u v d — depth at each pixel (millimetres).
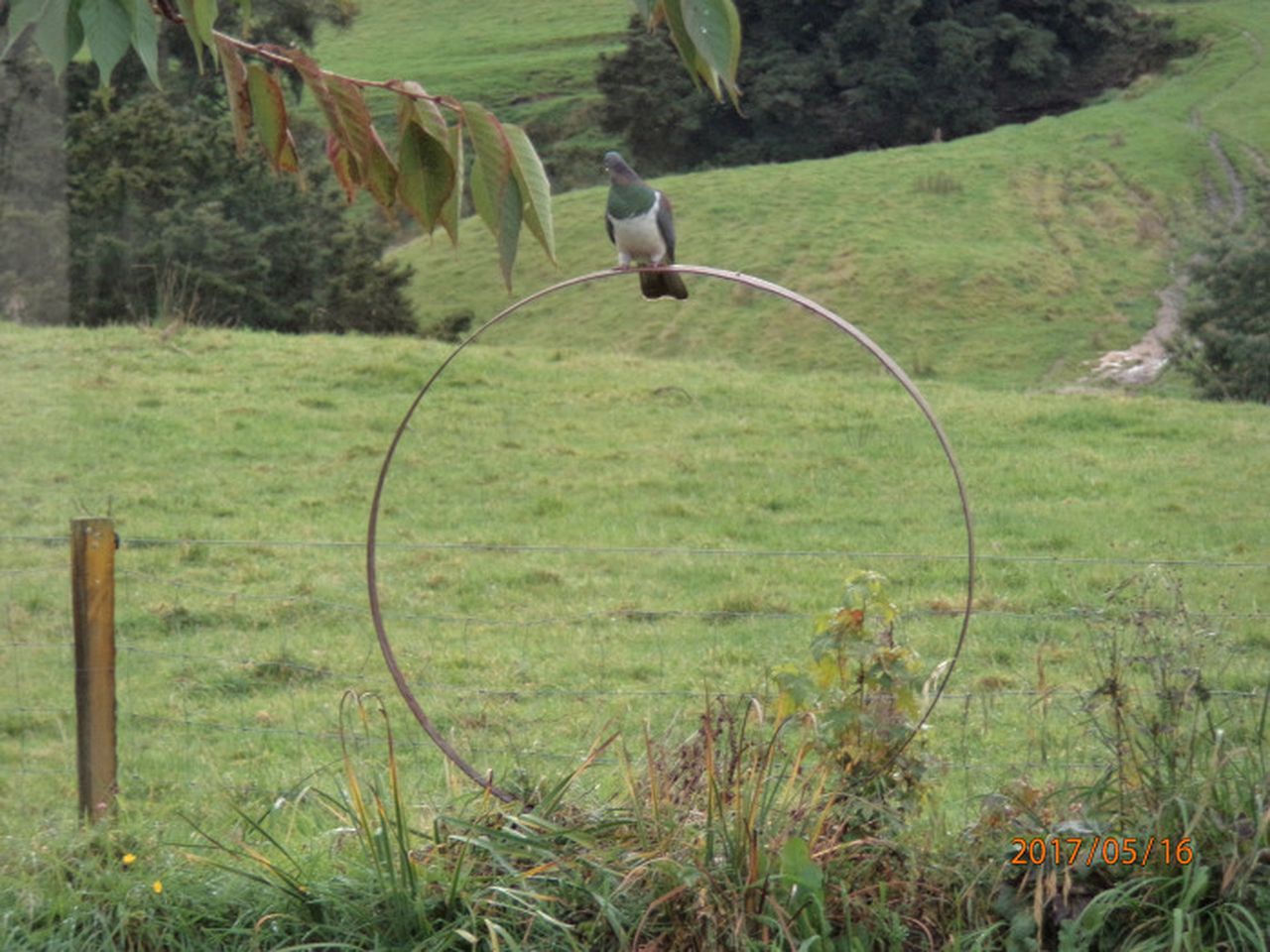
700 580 13539
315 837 5875
